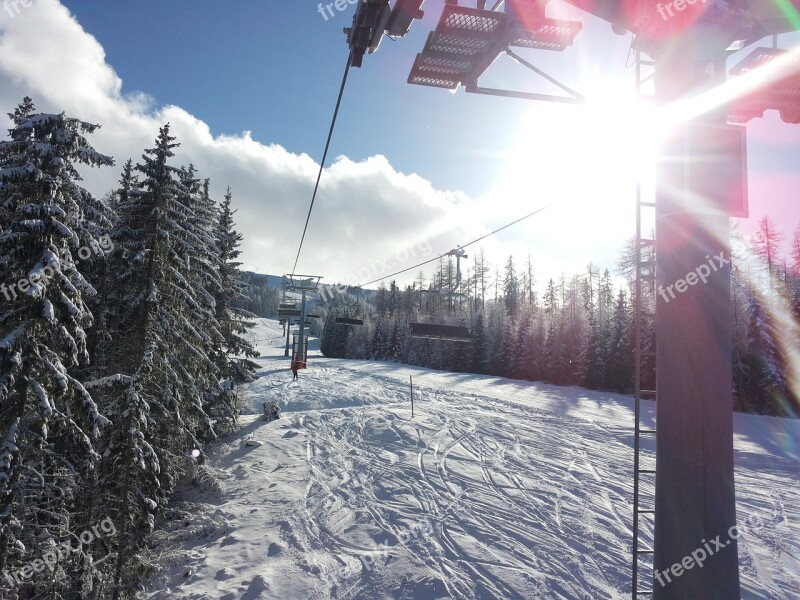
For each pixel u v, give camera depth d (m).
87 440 9.93
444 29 3.37
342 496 16.53
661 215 3.74
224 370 22.58
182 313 14.97
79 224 9.88
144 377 12.72
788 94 4.45
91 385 11.85
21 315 9.25
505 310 68.88
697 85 3.64
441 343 67.94
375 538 12.97
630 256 36.44
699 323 3.47
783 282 37.09
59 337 9.39
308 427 27.34
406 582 10.44
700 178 3.55
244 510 16.05
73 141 9.47
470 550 11.72
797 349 33.81
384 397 40.31
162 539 14.43
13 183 9.14
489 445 22.42
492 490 16.12
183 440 15.31
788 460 19.34
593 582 10.01
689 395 3.46
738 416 30.34
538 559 11.10
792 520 12.95
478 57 3.76
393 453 21.66
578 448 21.55
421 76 4.04
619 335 45.72
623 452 20.81
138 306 13.54
